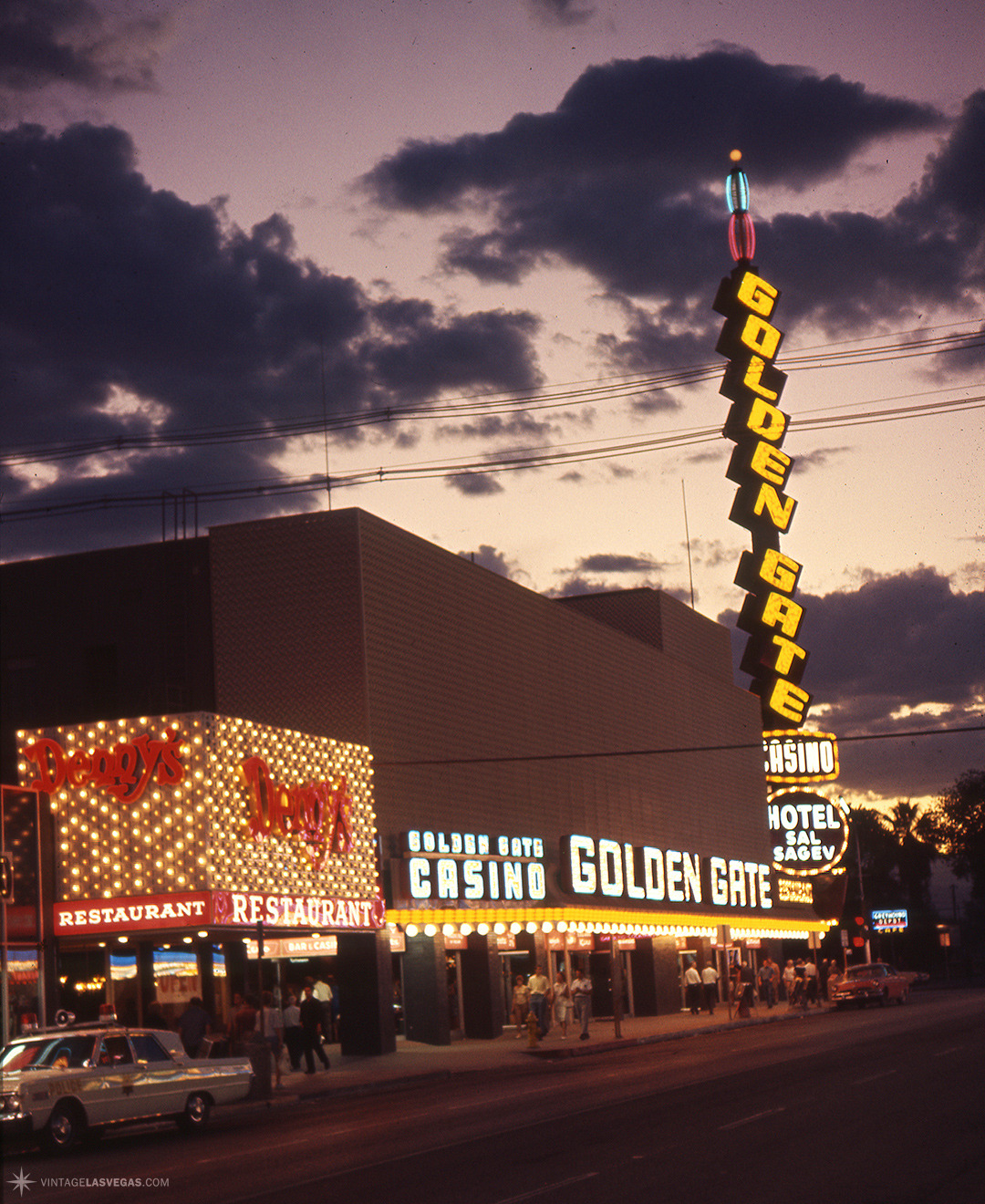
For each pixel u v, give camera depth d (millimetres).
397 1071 33375
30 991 32938
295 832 36719
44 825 34156
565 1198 13219
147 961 35938
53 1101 20188
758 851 76250
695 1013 56875
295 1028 33969
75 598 44875
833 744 77375
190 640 43594
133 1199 14852
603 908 50656
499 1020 45000
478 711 48562
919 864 147375
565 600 73125
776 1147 15836
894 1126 17141
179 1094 22281
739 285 76875
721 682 74812
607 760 59094
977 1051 28062
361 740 41281
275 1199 14125
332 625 42156
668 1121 19031
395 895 40812
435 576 46906
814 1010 56781
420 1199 13586
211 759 34250
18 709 44719
